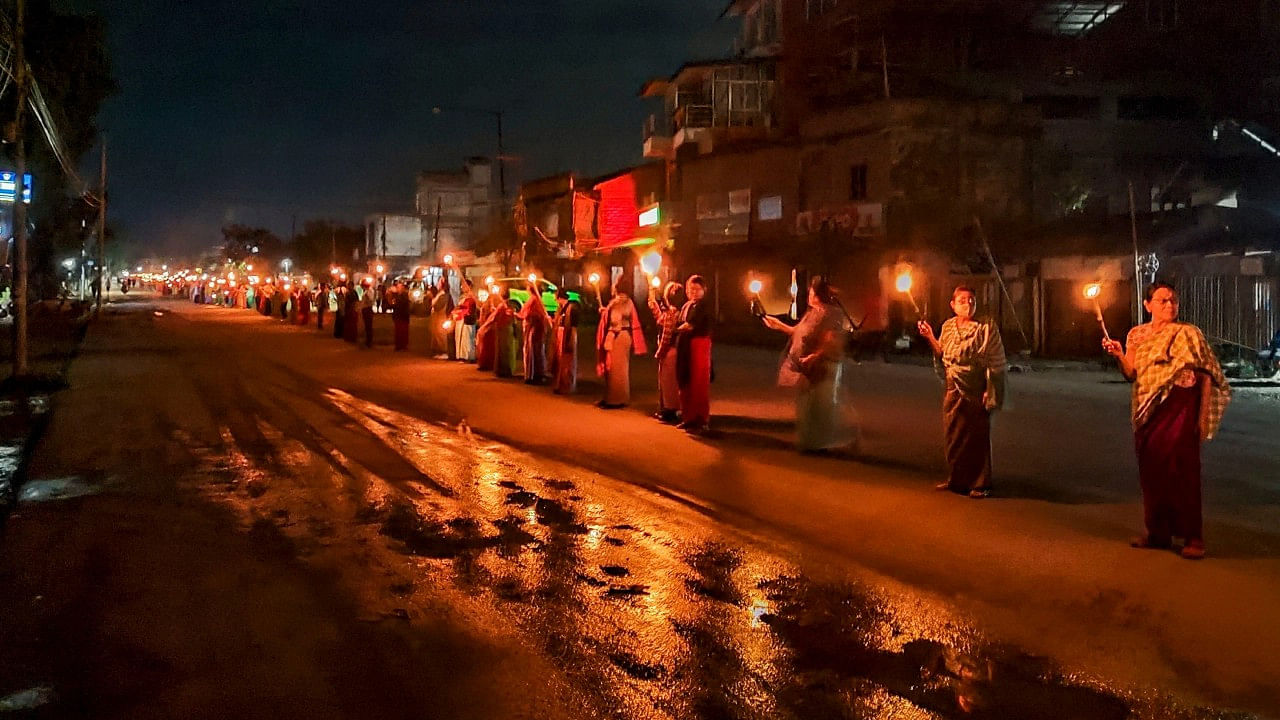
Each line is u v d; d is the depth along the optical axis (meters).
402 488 9.59
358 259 85.00
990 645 5.66
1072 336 27.22
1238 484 10.02
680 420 13.32
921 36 34.94
